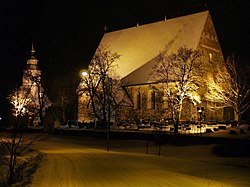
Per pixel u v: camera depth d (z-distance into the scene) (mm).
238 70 76062
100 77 74000
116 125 71625
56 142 56562
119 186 16844
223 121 69875
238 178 19641
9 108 100000
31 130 75438
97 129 68062
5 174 23766
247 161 30438
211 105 72000
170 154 39219
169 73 71250
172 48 81250
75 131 66312
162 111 73188
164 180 18562
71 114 99938
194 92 65938
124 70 88812
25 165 27109
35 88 97188
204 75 73250
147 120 75812
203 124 63312
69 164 26500
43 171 23047
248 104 72625
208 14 79750
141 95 80812
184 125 61906
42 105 88438
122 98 82938
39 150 41500
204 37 77625
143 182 17922
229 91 68188
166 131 57938
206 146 42344
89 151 40594
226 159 32625
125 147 49000
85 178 19547
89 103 79625
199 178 19406
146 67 83938
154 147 46750
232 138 41062
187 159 32531
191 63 64688
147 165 25922
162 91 73375
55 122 74438
